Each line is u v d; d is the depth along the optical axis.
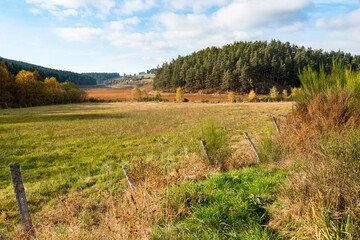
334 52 149.88
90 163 8.67
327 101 6.08
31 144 12.46
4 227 4.08
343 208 2.38
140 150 10.45
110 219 2.99
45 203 5.13
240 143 10.25
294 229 2.48
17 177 3.31
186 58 182.62
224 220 2.86
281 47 164.62
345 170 2.61
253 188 3.65
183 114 29.72
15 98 63.38
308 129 5.89
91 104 70.06
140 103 72.12
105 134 15.73
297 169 3.69
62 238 2.61
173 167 6.64
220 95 112.88
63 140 13.62
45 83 78.38
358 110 5.36
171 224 2.73
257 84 120.81
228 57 143.25
